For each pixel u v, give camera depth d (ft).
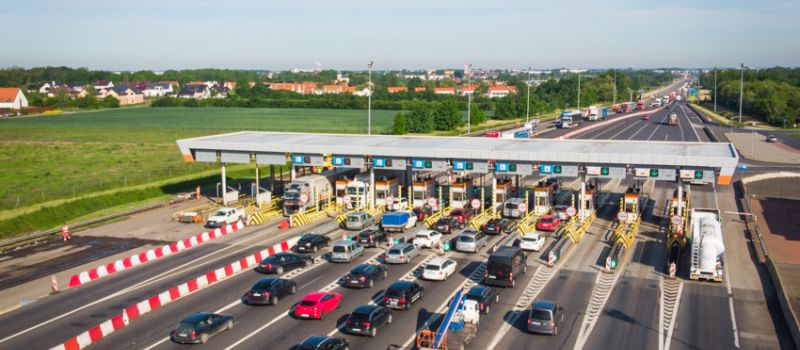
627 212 204.03
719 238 149.07
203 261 168.25
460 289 142.41
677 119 650.02
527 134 424.87
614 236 191.01
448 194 260.83
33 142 490.08
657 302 134.21
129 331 119.34
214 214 212.43
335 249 163.84
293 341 113.60
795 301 135.33
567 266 160.66
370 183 223.10
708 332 117.91
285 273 156.35
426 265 149.69
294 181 225.76
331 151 220.02
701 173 185.47
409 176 249.75
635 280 149.28
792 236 194.29
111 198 256.11
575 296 137.90
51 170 342.85
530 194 260.83
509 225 206.28
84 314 128.98
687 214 197.16
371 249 178.40
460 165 209.26
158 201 259.19
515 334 116.88
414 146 221.05
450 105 577.43
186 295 140.77
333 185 242.37
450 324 112.68
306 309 123.13
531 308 121.49
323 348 100.89
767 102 619.67
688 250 175.01
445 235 192.95
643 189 277.64
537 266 160.86
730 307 131.44
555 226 204.44
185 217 216.13
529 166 203.10
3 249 184.65
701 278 148.05
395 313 127.85
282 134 266.36
